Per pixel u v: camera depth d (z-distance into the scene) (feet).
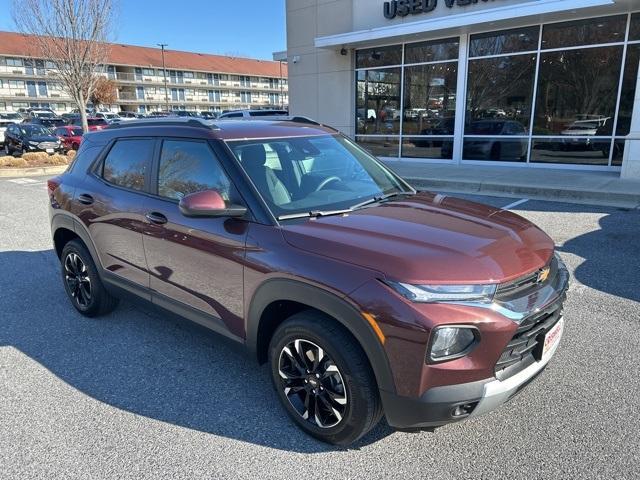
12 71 217.97
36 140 69.56
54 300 16.30
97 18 66.69
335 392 8.52
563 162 40.57
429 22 42.24
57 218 14.85
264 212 9.54
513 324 7.59
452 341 7.38
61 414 10.11
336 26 52.65
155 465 8.57
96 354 12.61
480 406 7.64
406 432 9.27
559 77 39.65
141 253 11.97
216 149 10.60
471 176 37.68
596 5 33.99
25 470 8.51
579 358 11.71
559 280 9.11
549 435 9.09
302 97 57.88
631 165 33.22
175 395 10.71
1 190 41.57
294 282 8.53
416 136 49.47
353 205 10.43
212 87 280.31
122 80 245.04
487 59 43.24
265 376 11.47
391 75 50.14
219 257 9.92
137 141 12.69
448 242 8.43
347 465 8.48
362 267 7.93
